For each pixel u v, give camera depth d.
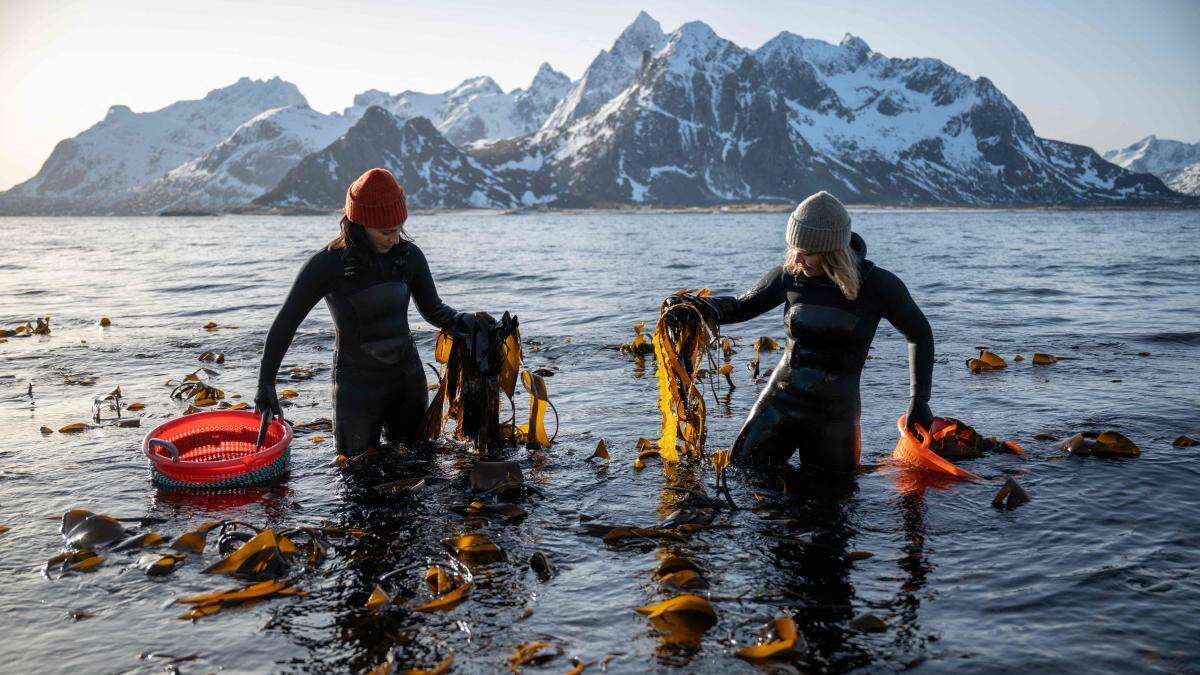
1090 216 156.12
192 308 13.68
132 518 4.10
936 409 6.38
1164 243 39.50
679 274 20.84
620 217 185.12
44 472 4.87
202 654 2.75
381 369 5.29
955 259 26.27
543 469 4.97
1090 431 5.64
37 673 2.64
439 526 3.96
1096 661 2.67
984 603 3.08
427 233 66.75
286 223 136.38
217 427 5.29
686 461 5.11
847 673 2.61
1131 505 4.15
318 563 3.49
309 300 5.16
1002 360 7.96
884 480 4.67
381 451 5.36
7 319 12.32
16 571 3.45
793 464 5.07
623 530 3.78
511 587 3.26
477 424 5.38
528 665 2.65
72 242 48.38
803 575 3.36
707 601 3.10
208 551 3.65
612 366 8.42
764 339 9.41
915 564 3.46
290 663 2.69
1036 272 20.31
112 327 11.37
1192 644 2.77
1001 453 5.17
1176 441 5.27
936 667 2.64
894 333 10.31
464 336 5.39
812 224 4.59
